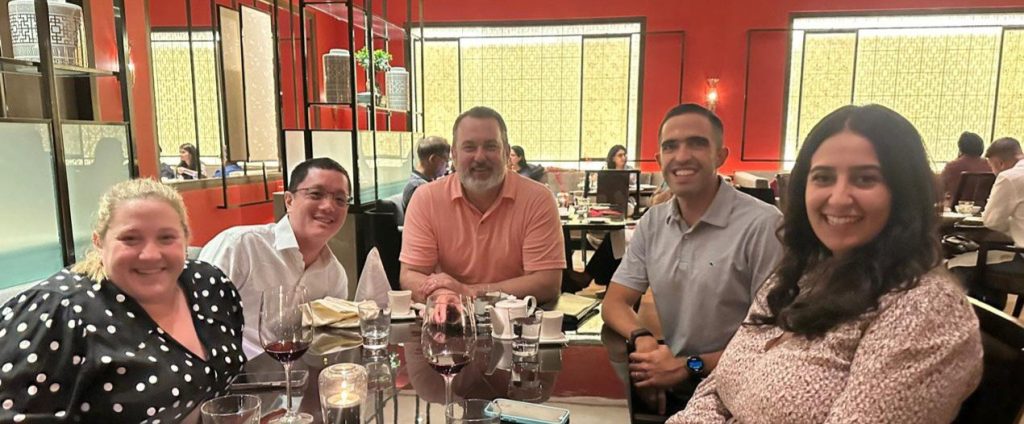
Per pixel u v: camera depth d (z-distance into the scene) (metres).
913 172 0.96
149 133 4.02
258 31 4.83
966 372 0.86
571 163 7.79
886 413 0.85
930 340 0.86
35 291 1.26
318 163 1.89
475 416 1.01
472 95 7.83
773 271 1.27
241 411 1.00
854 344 0.96
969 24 6.78
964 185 4.65
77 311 1.23
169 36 5.79
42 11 1.98
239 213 4.85
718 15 7.17
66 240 2.05
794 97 7.22
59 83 2.60
